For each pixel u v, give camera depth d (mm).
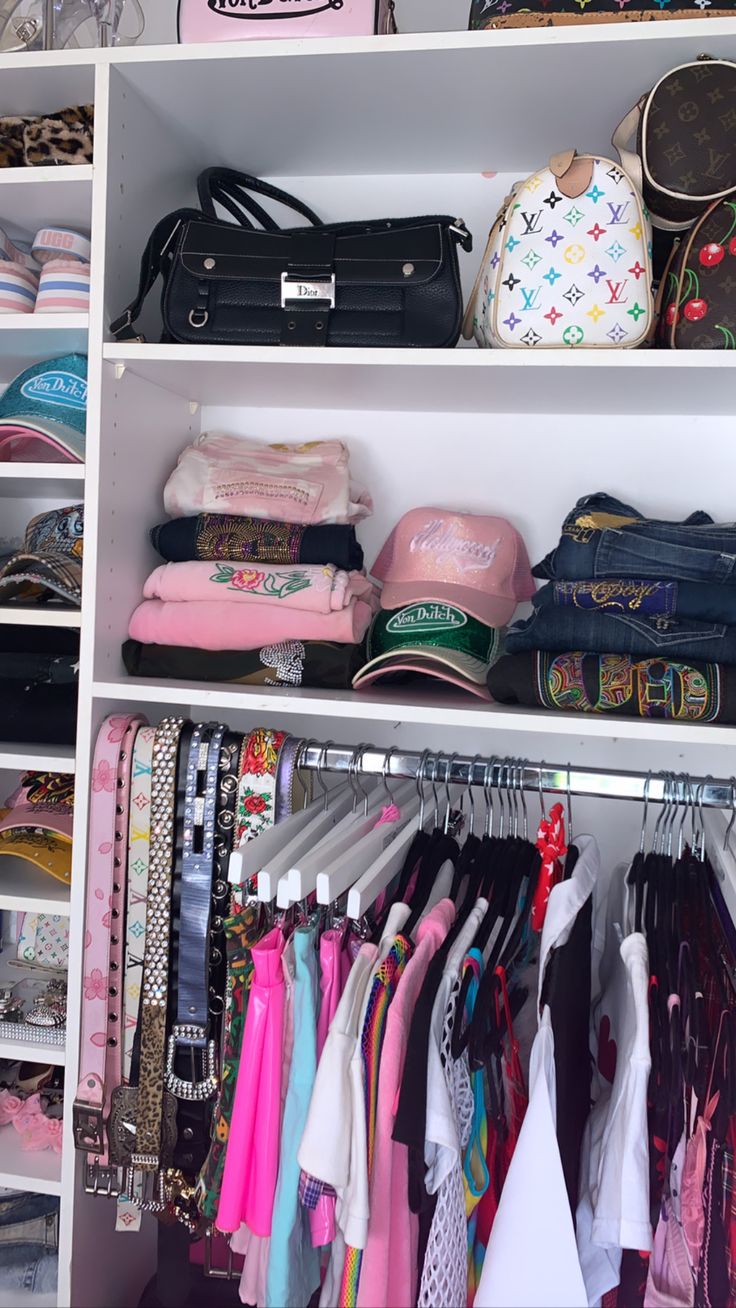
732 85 1062
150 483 1354
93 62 1152
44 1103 1360
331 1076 919
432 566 1320
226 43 1119
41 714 1300
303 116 1263
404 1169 956
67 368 1328
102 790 1189
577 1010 951
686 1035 913
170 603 1284
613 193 1092
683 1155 910
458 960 938
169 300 1231
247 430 1530
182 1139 1158
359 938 1089
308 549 1297
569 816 1123
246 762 1152
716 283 1089
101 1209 1280
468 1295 1012
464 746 1492
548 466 1455
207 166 1413
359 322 1196
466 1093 943
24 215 1326
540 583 1468
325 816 1193
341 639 1248
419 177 1469
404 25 1470
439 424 1481
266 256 1211
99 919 1187
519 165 1419
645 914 1021
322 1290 1019
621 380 1177
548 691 1113
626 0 1088
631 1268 959
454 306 1188
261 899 973
